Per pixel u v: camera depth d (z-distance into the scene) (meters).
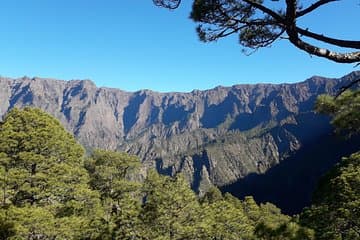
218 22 7.76
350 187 26.94
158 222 33.78
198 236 34.84
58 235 23.75
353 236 25.75
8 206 23.45
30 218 22.14
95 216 31.33
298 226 17.77
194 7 7.66
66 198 28.89
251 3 6.73
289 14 6.23
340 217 26.38
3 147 26.38
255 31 7.94
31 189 25.47
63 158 29.97
